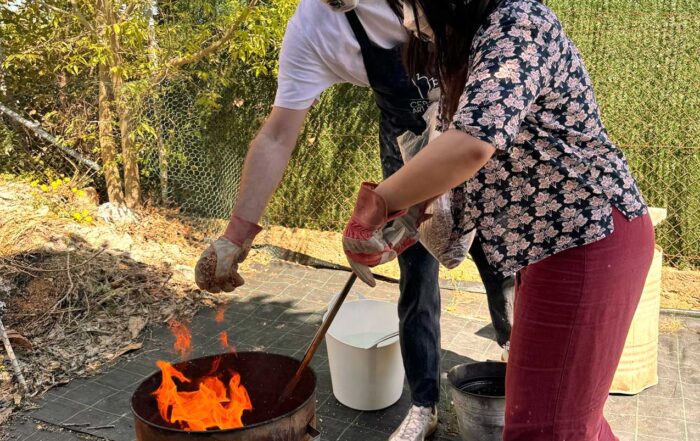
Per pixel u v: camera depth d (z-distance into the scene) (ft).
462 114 3.49
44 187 14.03
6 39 14.30
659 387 8.34
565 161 4.11
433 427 7.35
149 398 5.20
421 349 6.88
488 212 4.37
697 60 11.40
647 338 8.05
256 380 5.71
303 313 10.87
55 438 7.35
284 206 14.52
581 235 4.17
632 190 4.35
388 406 7.97
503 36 3.65
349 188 13.96
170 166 14.46
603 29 11.78
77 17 12.81
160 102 13.89
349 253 4.16
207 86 13.73
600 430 4.98
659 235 12.21
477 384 7.15
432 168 3.52
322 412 7.89
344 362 7.73
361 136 13.56
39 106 14.93
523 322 4.50
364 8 5.15
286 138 5.34
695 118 11.59
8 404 7.93
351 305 8.28
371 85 5.81
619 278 4.26
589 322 4.29
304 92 5.35
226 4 12.92
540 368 4.45
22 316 9.86
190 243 13.58
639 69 11.74
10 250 11.21
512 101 3.50
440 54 4.01
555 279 4.29
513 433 4.65
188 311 10.80
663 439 7.24
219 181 14.20
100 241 12.48
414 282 6.69
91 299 10.53
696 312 10.44
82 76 14.49
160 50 12.97
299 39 5.27
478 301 11.32
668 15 11.41
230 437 4.42
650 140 11.92
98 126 14.49
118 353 9.29
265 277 12.50
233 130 14.03
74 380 8.61
